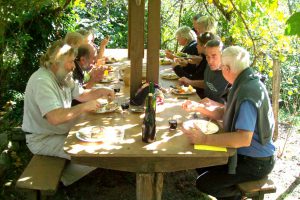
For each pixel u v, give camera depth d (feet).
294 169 14.80
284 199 12.76
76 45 14.65
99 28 29.14
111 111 11.09
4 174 13.16
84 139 9.16
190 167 8.89
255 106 9.29
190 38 18.24
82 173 11.65
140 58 11.71
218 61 13.12
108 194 12.57
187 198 12.53
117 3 31.91
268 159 10.02
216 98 13.47
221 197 10.52
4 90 18.85
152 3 11.42
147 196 9.24
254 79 9.70
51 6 20.74
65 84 11.21
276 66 15.64
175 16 30.30
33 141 11.22
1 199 11.92
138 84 11.89
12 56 18.40
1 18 16.57
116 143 9.04
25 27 19.80
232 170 9.52
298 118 20.07
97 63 16.69
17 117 17.78
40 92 10.41
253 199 10.00
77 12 29.25
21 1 16.83
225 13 20.80
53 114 10.16
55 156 11.17
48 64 10.93
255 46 19.81
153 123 9.04
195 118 10.80
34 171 10.24
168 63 17.95
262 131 9.70
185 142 9.18
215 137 9.04
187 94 13.00
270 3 17.13
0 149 14.05
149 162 8.80
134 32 11.51
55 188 9.46
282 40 18.76
